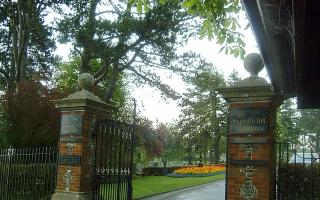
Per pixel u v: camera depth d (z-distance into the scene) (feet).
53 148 38.17
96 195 33.58
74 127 34.65
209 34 24.91
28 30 65.26
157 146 115.44
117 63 68.49
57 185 34.71
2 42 75.97
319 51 12.19
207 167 123.85
